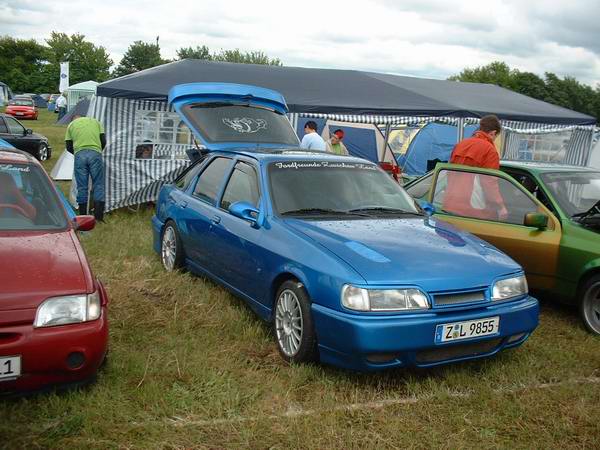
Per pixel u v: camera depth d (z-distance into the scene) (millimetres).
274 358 4242
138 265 6383
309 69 14008
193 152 7570
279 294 4262
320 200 4781
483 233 5848
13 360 3121
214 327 4723
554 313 5734
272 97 8375
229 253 4930
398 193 5266
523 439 3336
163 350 4207
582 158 14508
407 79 14961
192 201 5816
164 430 3195
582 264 5211
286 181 4844
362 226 4457
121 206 10156
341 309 3648
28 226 4051
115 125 10031
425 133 15703
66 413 3260
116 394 3486
